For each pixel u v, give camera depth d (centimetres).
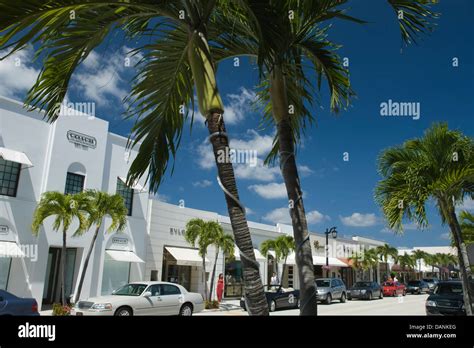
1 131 1606
